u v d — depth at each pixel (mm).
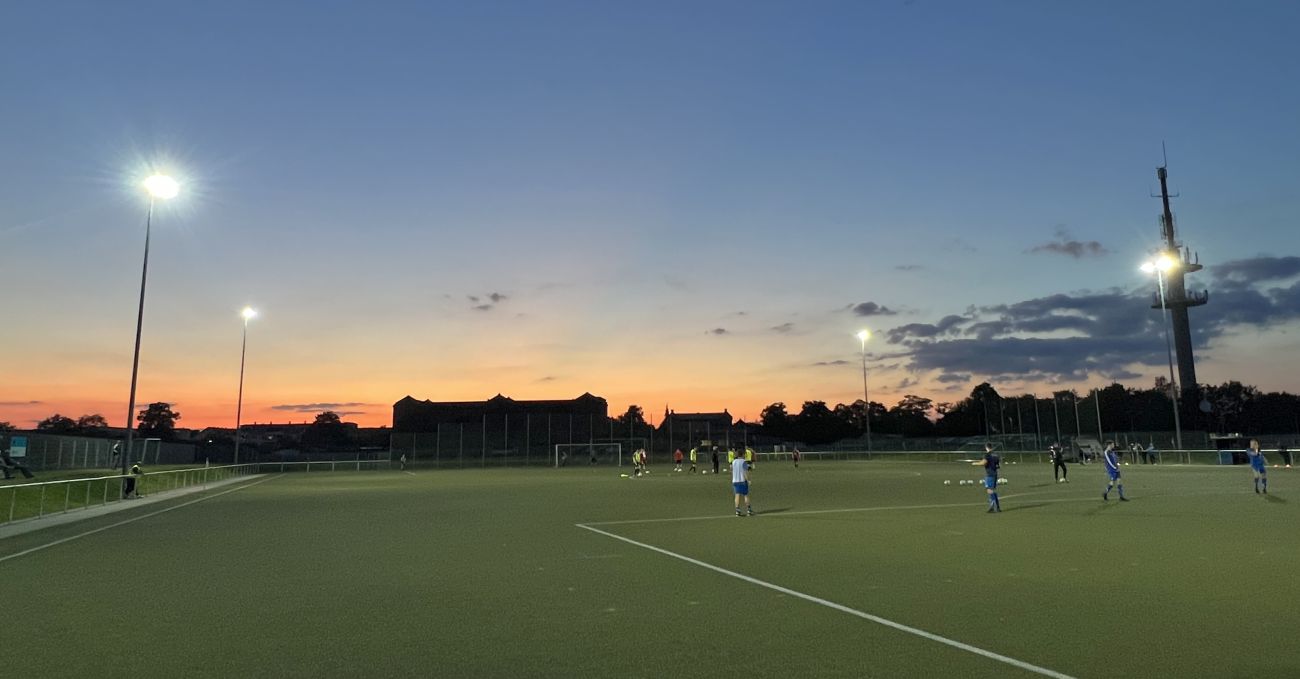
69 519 22156
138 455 61062
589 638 7715
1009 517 19562
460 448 83062
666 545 14898
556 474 56344
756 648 7277
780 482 38656
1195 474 40375
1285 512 19938
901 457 82812
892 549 13906
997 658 6867
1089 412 87125
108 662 7012
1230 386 111250
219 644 7613
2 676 6613
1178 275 87562
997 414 112375
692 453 57562
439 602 9586
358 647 7457
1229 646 7180
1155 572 11172
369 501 28703
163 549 15109
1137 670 6480
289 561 13258
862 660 6840
